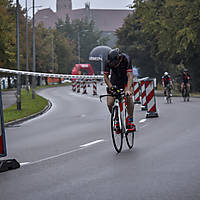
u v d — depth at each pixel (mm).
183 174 11125
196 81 73875
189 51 66750
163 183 10266
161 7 67812
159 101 46219
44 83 156125
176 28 64250
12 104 48938
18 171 12273
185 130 20438
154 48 78562
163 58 77438
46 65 134750
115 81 15117
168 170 11641
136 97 41094
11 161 12703
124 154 14344
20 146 17328
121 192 9586
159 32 67812
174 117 27250
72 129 22938
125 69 14812
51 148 16438
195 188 9773
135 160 13203
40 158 14297
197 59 71062
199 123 23297
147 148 15484
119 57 14617
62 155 14703
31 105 46094
